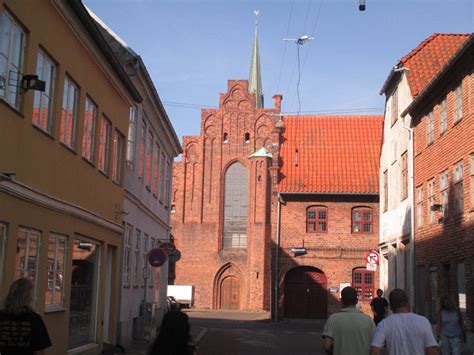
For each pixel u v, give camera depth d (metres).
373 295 40.78
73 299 15.88
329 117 48.59
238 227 57.59
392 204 30.45
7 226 11.19
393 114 30.58
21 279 7.06
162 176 31.45
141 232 25.22
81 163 15.88
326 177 42.88
